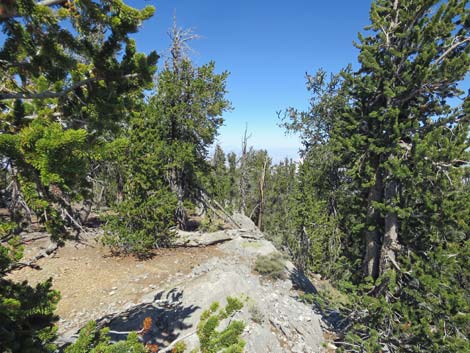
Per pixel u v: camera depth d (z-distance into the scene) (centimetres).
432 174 838
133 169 1436
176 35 1966
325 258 1930
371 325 957
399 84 959
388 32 973
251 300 1010
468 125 836
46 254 1106
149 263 1359
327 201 1994
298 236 2217
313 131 1934
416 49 922
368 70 1053
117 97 375
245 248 1672
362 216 1134
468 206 841
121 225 1434
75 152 284
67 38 328
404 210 914
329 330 1143
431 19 870
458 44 881
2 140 237
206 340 333
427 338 822
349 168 1126
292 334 991
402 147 950
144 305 928
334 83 1795
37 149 235
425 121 961
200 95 1847
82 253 1387
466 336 796
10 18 291
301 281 1512
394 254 1009
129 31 340
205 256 1526
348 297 1010
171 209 1566
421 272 870
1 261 336
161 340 755
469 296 851
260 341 845
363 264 1151
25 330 324
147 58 361
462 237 955
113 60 356
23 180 286
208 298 934
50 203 317
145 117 1553
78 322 860
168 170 2002
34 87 378
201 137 1989
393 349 887
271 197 4334
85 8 312
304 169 2077
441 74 853
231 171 4588
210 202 2384
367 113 1049
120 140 321
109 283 1130
